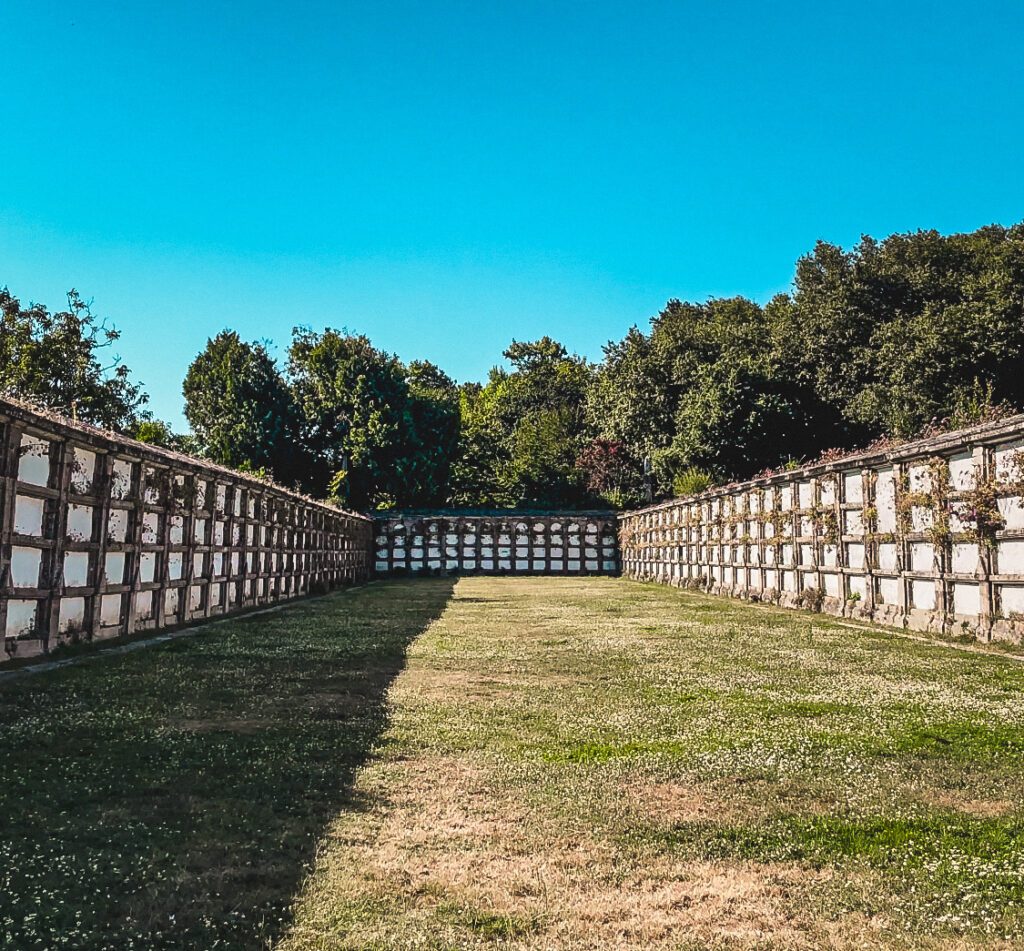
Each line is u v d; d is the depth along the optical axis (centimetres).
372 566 4369
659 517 3522
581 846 463
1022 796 539
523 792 548
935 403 3622
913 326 3897
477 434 6250
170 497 1473
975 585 1277
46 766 584
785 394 4597
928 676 967
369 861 440
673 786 562
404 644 1273
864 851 455
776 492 2091
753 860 446
